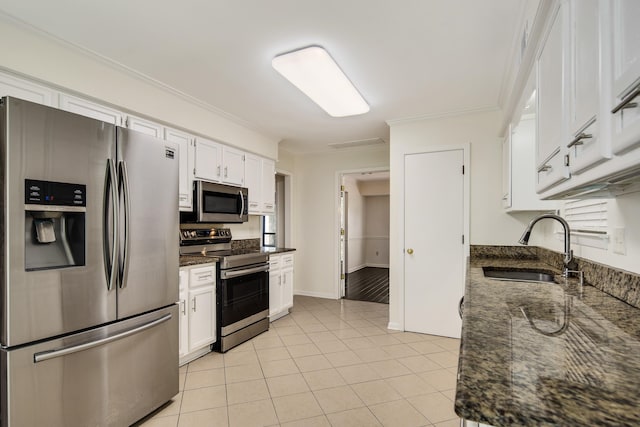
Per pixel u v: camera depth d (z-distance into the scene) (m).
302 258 5.25
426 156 3.38
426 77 2.49
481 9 1.70
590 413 0.50
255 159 3.93
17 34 1.84
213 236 3.52
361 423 1.86
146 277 1.91
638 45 0.55
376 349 2.95
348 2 1.65
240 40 2.01
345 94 2.63
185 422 1.87
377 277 6.93
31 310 1.41
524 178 2.41
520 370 0.66
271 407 2.02
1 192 1.36
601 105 0.70
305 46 2.07
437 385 2.30
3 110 1.36
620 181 0.89
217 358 2.75
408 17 1.77
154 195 1.98
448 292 3.27
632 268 1.29
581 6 0.85
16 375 1.37
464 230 3.21
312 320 3.84
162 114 2.71
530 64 1.65
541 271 2.19
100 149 1.68
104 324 1.70
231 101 2.99
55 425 1.48
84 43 2.04
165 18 1.80
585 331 0.92
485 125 3.16
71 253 1.61
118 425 1.73
